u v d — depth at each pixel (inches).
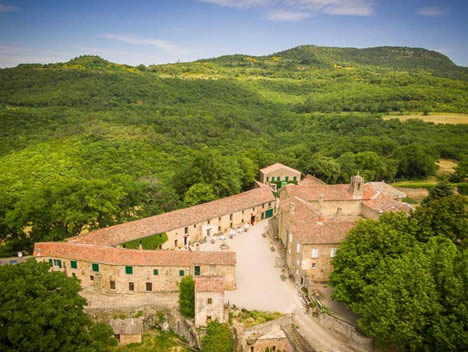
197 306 1784.0
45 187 2519.7
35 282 1434.5
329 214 3061.0
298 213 2497.5
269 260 2532.0
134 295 2049.7
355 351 1657.2
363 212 3053.6
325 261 2166.6
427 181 4256.9
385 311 1471.5
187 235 2691.9
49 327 1408.7
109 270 2033.7
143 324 1900.8
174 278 2081.7
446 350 1336.1
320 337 1760.6
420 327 1396.4
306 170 4271.7
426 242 1865.2
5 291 1349.7
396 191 3304.6
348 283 1750.7
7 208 2433.6
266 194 3425.2
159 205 3083.2
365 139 4813.0
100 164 3786.9
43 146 4232.3
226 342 1681.8
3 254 2308.1
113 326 1834.4
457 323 1316.4
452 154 4562.0
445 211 1882.4
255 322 1841.8
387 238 1807.3
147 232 2436.0
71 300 1443.2
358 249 1847.9
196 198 3115.2
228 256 2160.4
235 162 3944.4
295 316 1913.1
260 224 3238.2
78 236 2298.2
